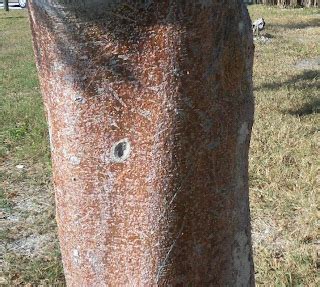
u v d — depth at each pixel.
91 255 0.87
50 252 2.27
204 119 0.81
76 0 0.75
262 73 5.52
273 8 12.02
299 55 6.55
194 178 0.83
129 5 0.75
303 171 2.88
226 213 0.87
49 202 2.78
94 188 0.83
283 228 2.36
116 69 0.78
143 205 0.82
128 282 0.86
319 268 2.04
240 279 0.93
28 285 2.03
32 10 0.82
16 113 4.25
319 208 2.52
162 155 0.81
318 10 11.42
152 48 0.77
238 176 0.88
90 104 0.80
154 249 0.84
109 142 0.81
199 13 0.77
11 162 3.34
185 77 0.78
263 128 3.59
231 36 0.81
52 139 0.87
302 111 4.06
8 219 2.61
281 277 1.94
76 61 0.79
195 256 0.86
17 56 7.25
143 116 0.79
